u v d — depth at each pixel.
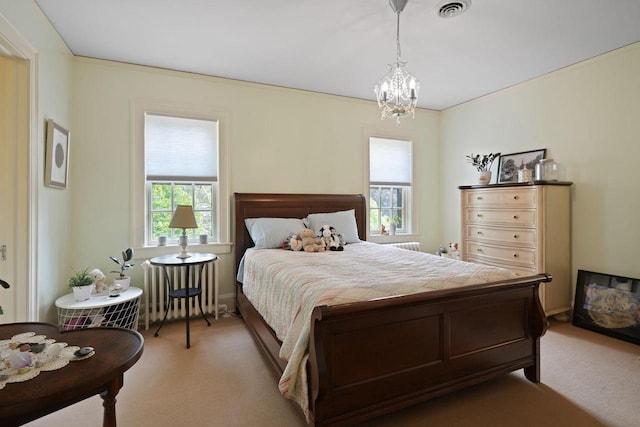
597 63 2.96
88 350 1.11
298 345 1.52
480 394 1.93
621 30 2.50
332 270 2.12
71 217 2.86
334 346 1.47
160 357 2.41
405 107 2.34
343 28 2.48
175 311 3.05
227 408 1.80
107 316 2.50
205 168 3.42
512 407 1.80
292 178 3.80
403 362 1.63
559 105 3.27
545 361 2.32
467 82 3.61
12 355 1.02
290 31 2.53
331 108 4.01
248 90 3.58
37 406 0.86
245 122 3.56
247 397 1.91
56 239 2.53
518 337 2.01
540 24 2.41
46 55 2.33
